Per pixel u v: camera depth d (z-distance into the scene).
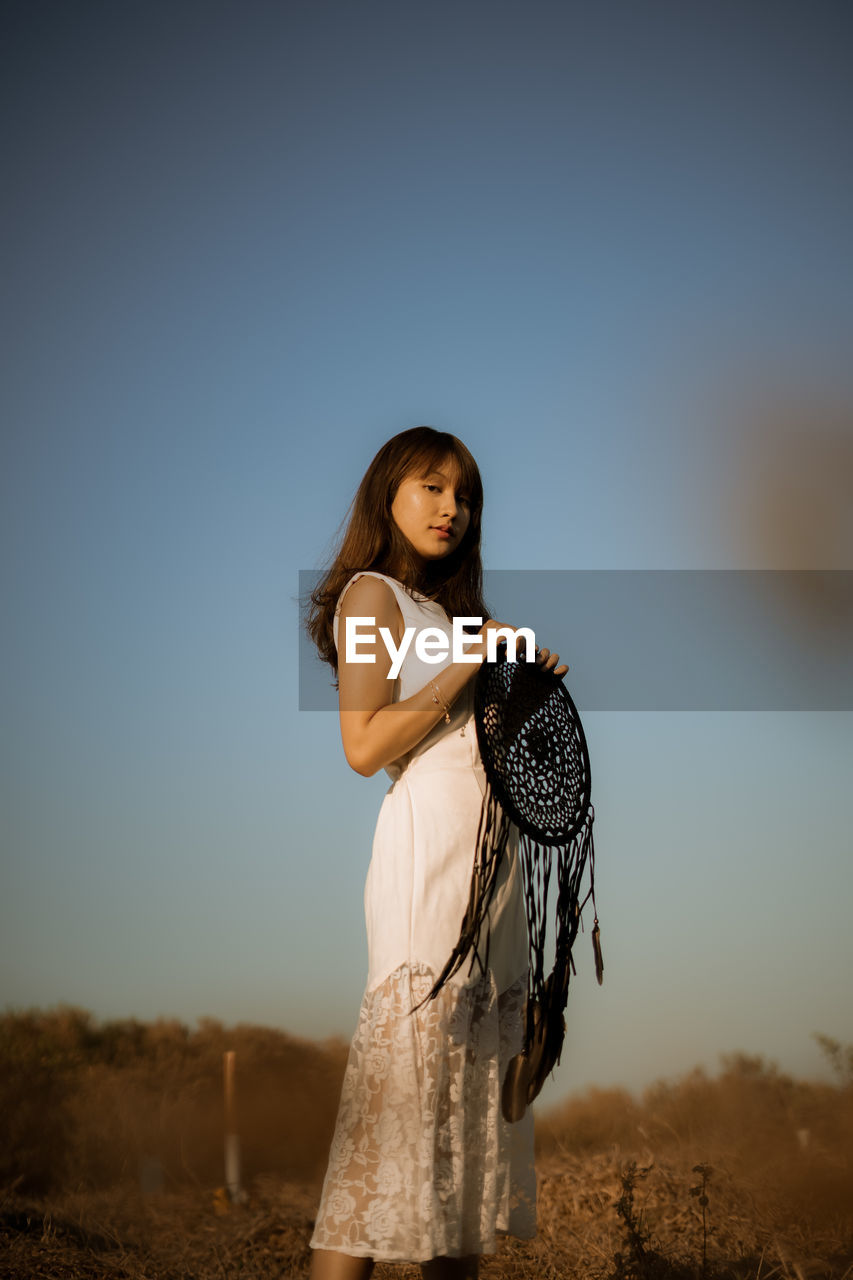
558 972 2.45
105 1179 4.80
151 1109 5.75
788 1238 3.64
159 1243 3.87
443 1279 2.34
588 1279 3.33
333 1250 2.17
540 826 2.44
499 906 2.43
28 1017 7.47
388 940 2.32
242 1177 4.82
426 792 2.40
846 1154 4.51
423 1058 2.23
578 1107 6.22
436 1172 2.20
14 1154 4.89
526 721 2.55
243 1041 7.43
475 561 2.80
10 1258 3.50
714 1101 5.75
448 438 2.68
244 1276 3.48
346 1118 2.27
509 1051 2.42
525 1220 2.45
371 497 2.66
